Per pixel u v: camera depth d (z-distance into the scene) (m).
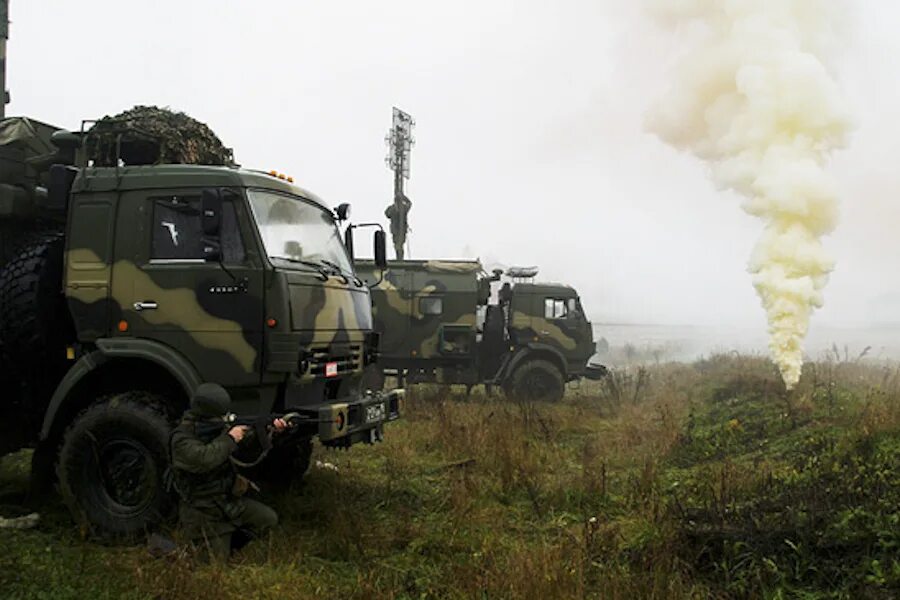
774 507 5.14
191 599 4.18
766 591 4.21
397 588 4.49
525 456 7.61
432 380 14.51
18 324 5.69
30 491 5.83
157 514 5.24
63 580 4.39
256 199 5.69
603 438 9.41
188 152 6.62
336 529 5.44
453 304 14.41
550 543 5.38
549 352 14.55
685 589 4.38
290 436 5.67
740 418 9.04
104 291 5.69
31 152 6.50
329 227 6.75
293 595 4.33
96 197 5.80
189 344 5.52
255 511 5.07
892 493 5.00
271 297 5.43
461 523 5.70
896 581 4.06
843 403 8.75
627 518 5.90
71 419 5.77
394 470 7.44
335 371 6.04
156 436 5.26
